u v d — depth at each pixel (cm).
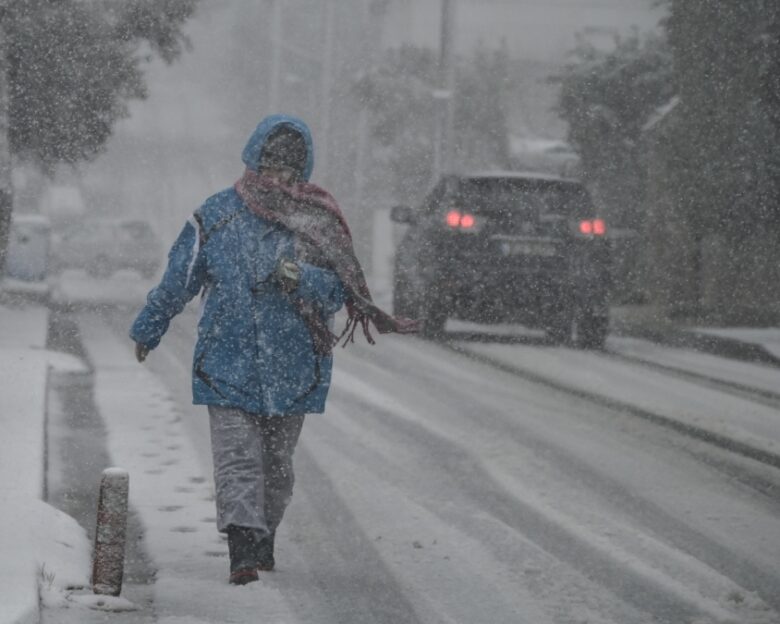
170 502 1984
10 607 1267
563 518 2002
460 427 2780
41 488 1838
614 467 2394
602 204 7400
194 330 4828
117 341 4312
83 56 4584
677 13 5488
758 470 2395
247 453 1545
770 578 1702
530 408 3062
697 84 5369
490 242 4459
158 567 1627
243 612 1436
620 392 3347
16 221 5997
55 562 1517
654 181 6194
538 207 4472
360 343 4406
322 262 1568
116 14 4603
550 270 4447
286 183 1575
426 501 2097
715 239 5681
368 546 1808
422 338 4609
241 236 1555
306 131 1584
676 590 1631
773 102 5056
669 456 2509
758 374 3838
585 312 4447
